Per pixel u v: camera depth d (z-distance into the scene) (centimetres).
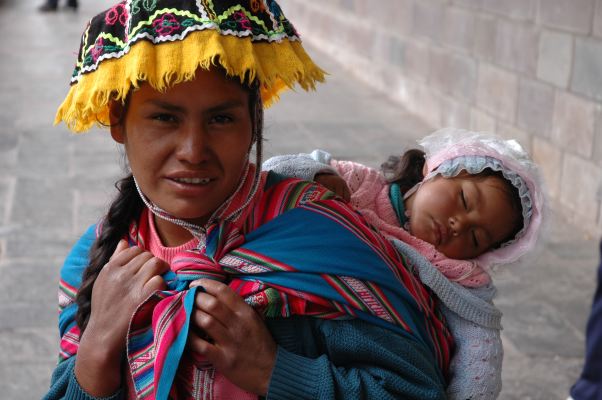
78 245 168
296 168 172
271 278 144
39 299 421
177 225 151
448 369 164
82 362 146
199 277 143
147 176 142
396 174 201
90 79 138
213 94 135
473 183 188
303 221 149
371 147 702
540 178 191
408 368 145
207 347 139
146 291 145
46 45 1132
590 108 504
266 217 150
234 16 135
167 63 131
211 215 148
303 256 145
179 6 134
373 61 926
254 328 140
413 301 153
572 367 367
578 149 520
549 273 455
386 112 821
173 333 139
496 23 623
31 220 521
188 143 136
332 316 145
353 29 989
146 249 155
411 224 192
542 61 559
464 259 191
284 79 140
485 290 175
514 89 602
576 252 482
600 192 422
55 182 591
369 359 145
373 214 185
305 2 1205
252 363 139
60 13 1427
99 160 642
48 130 726
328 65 1040
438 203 188
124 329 145
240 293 144
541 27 557
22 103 823
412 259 166
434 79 758
